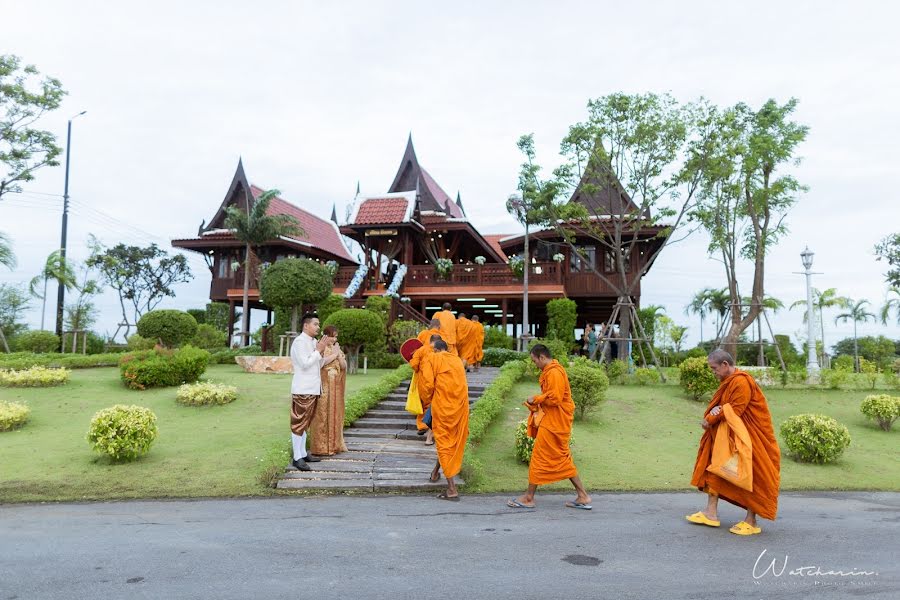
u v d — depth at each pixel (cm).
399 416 1018
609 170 1719
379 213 2600
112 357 1723
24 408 963
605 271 2495
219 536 493
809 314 1734
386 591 368
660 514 600
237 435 919
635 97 1644
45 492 649
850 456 977
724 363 544
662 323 3167
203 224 2956
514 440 956
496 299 2588
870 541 507
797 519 595
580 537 502
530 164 1741
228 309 3162
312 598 355
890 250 2833
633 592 372
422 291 2555
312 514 576
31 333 2038
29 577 388
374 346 1836
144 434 779
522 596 362
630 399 1312
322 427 796
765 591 379
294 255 3030
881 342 3256
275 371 1584
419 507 613
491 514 586
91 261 2372
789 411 1285
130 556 435
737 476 514
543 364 623
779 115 1714
